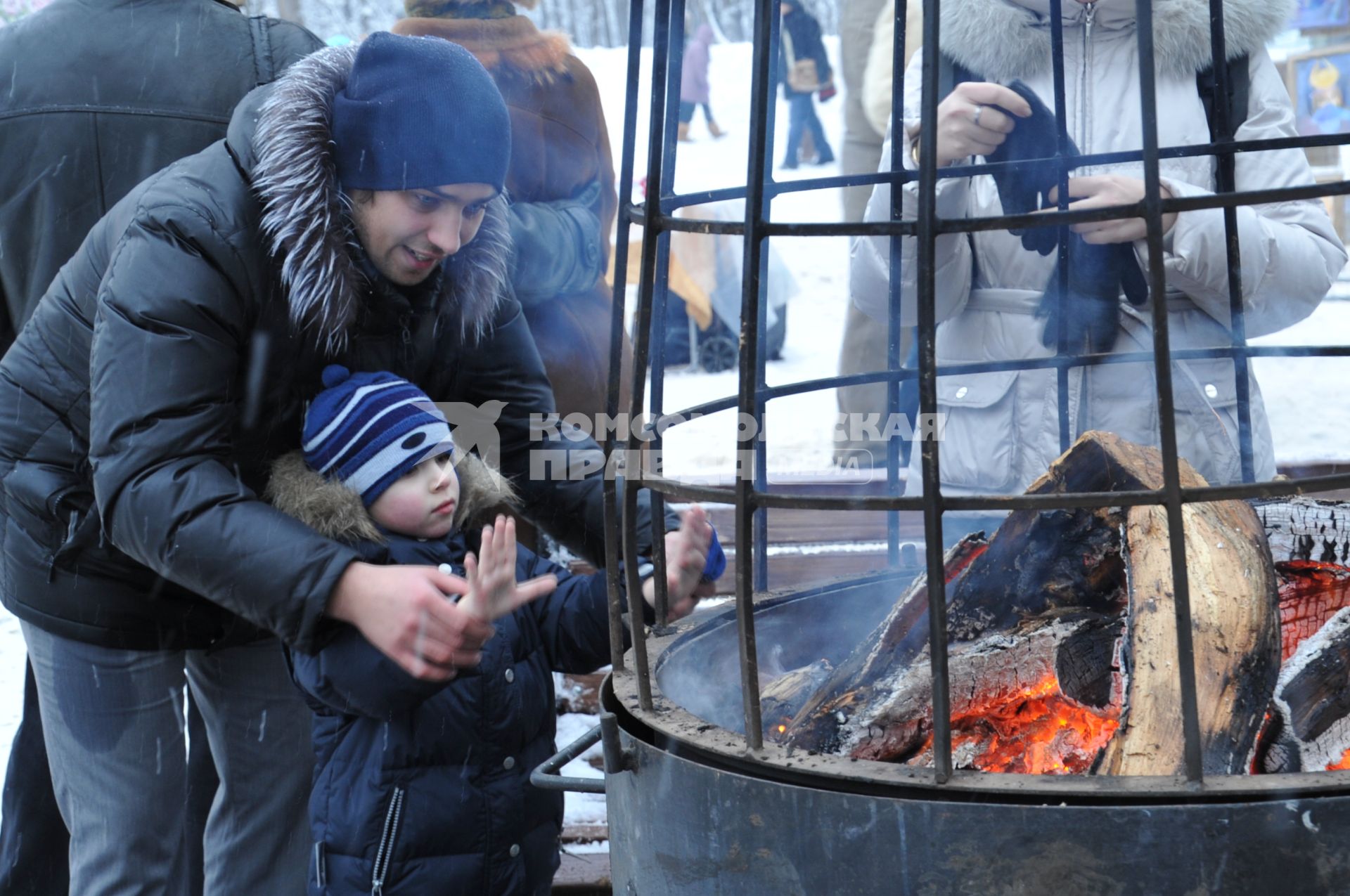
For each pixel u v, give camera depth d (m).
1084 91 2.03
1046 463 2.07
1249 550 1.35
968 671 1.40
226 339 1.57
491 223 1.80
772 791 1.09
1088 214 1.00
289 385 1.71
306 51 2.16
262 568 1.45
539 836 1.77
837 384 1.74
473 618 1.42
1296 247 1.94
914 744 1.39
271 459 1.76
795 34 9.02
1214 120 1.98
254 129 1.60
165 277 1.52
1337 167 7.14
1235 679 1.24
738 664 1.61
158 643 1.84
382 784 1.66
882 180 1.76
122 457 1.50
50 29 2.04
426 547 1.72
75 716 1.84
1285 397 4.87
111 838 1.87
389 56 1.56
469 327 1.84
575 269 2.42
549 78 2.42
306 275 1.57
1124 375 1.99
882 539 3.08
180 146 2.04
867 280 2.13
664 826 1.20
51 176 2.02
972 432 2.12
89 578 1.78
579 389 2.56
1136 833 0.98
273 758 2.02
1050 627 1.43
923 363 1.02
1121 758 1.20
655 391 1.45
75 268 1.72
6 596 1.85
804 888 1.08
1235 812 0.98
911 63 3.85
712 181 8.68
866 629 1.75
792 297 6.37
